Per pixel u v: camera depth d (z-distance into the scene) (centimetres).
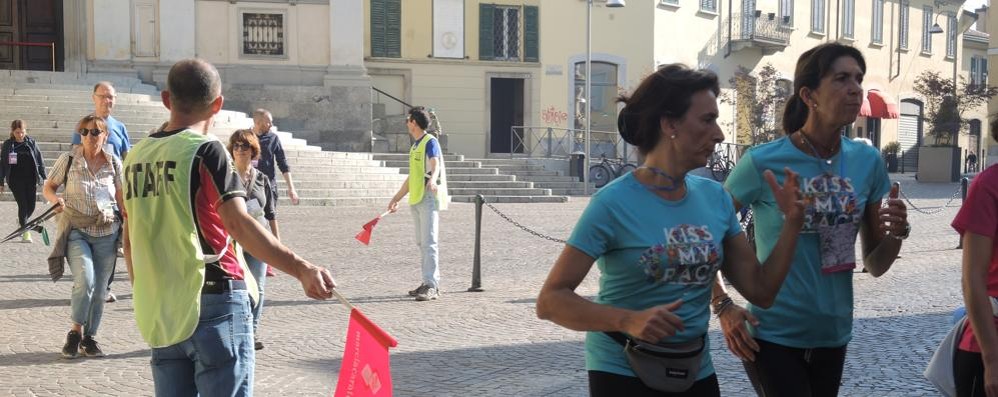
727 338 390
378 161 2611
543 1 3434
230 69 2834
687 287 343
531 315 971
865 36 4578
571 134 3450
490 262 1370
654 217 340
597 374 346
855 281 1198
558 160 3300
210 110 429
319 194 2345
